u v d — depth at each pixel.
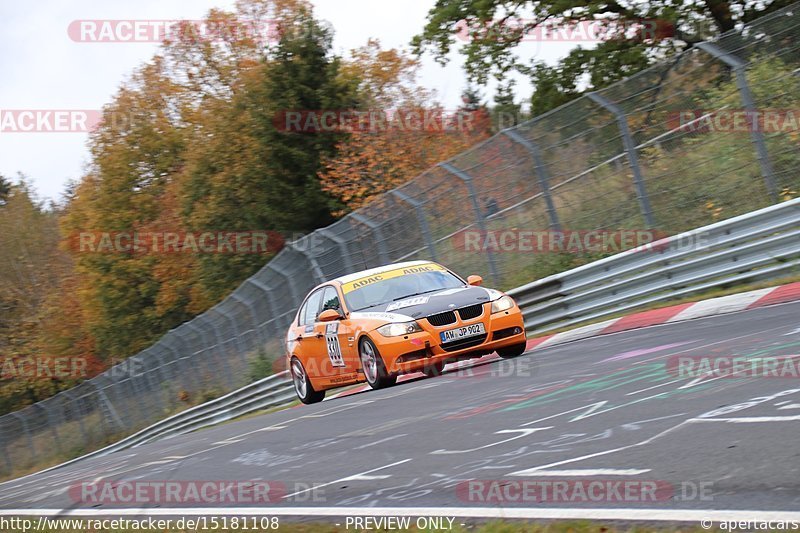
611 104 34.72
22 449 87.56
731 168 32.59
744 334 20.44
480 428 16.47
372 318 26.67
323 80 83.94
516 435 15.09
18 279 146.50
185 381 63.47
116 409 75.25
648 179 34.03
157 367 67.06
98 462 36.09
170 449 28.66
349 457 16.58
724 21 58.88
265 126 83.00
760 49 31.41
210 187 89.75
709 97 32.41
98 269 110.50
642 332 26.78
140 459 27.22
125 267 107.50
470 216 39.34
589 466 12.00
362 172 74.94
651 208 34.00
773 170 31.41
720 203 32.59
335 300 29.11
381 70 87.94
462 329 25.66
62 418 81.62
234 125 86.69
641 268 32.66
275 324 49.06
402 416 20.19
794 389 13.88
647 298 32.84
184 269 103.25
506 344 26.39
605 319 33.56
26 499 22.58
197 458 22.17
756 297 26.77
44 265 146.88
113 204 110.06
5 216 149.75
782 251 28.78
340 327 28.02
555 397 18.02
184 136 104.50
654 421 13.77
